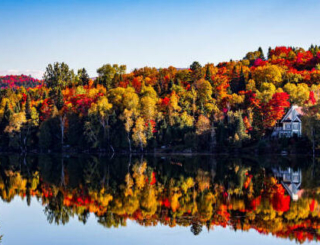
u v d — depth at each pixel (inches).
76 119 5556.1
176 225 1619.1
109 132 5329.7
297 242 1390.3
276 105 4960.6
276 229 1523.1
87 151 5413.4
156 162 4028.1
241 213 1768.0
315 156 4192.9
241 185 2482.8
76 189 2476.6
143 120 5206.7
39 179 2930.6
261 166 3479.3
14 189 2500.0
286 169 3225.9
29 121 5743.1
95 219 1734.7
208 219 1681.8
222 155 4586.6
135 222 1672.0
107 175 3090.6
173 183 2623.0
